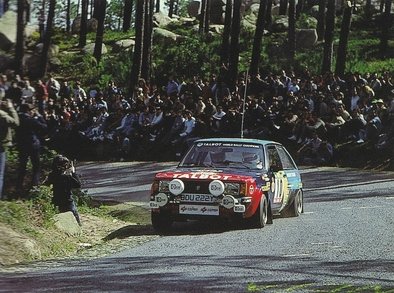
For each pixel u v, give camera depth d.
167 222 18.23
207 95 45.38
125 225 20.17
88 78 62.34
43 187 18.75
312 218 20.47
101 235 18.27
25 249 14.15
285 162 21.14
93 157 41.84
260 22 53.84
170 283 11.16
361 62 60.88
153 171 35.47
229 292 10.48
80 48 71.38
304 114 38.22
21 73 53.19
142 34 53.56
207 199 17.50
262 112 39.25
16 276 11.92
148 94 47.12
